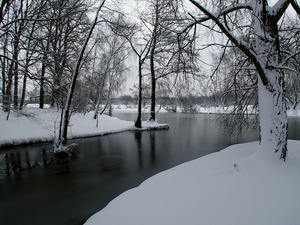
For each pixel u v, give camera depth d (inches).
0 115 537.3
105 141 549.6
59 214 193.8
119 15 455.2
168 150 447.5
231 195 144.4
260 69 194.1
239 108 325.4
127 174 299.4
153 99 835.4
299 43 240.8
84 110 942.4
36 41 476.7
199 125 921.5
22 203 216.5
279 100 200.2
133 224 133.0
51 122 591.8
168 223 125.6
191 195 154.2
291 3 208.1
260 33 213.9
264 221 114.7
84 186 257.6
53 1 445.1
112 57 887.7
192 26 249.4
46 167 334.6
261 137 206.4
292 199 131.6
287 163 189.9
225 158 247.8
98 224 147.5
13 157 385.4
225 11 225.6
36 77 403.9
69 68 473.4
